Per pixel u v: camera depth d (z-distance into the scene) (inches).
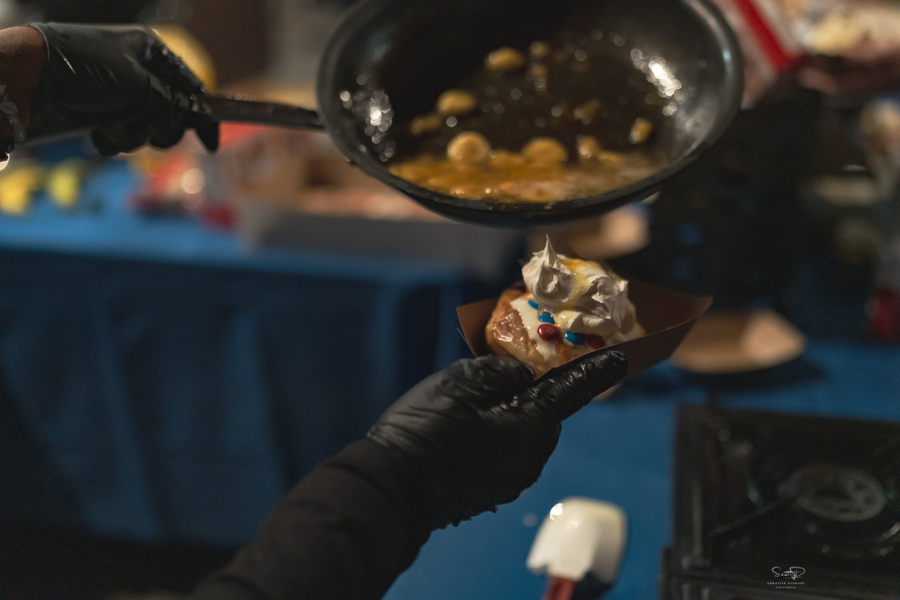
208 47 87.5
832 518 41.8
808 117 50.6
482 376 36.7
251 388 66.9
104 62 41.8
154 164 79.3
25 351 68.2
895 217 55.8
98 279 64.0
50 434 71.4
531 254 42.0
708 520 42.8
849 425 45.8
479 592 42.9
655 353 38.6
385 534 35.1
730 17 50.0
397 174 41.4
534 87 43.8
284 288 62.8
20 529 72.3
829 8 53.8
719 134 38.6
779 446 45.2
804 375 53.7
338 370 65.9
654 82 42.4
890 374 53.5
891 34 51.1
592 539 43.1
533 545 44.5
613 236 69.5
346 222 62.7
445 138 43.1
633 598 42.3
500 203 37.8
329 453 70.1
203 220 70.9
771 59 49.1
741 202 52.8
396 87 43.8
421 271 61.7
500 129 43.1
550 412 36.7
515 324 38.7
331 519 34.9
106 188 81.8
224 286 63.2
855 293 57.2
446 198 38.0
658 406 51.9
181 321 65.4
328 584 34.3
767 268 54.4
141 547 80.4
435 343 64.2
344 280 61.9
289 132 75.5
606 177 40.8
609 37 43.6
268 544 34.8
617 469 47.9
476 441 36.3
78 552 76.7
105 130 44.0
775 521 42.1
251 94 79.7
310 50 130.8
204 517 74.1
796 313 57.7
